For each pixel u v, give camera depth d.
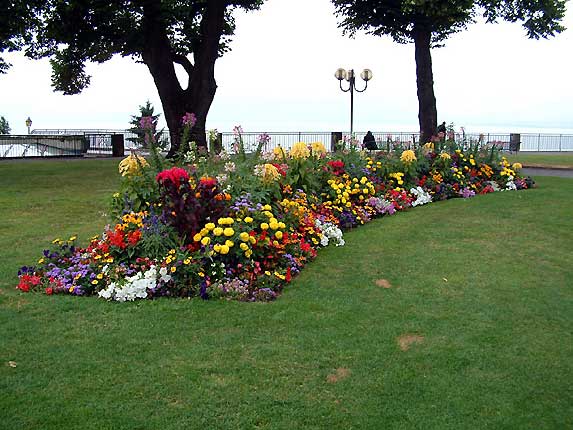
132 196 6.44
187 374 3.91
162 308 5.05
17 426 3.28
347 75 26.58
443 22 21.06
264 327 4.71
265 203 6.63
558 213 9.69
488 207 10.37
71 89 28.33
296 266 6.23
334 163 9.53
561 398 3.73
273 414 3.47
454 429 3.37
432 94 22.64
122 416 3.41
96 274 5.60
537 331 4.76
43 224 8.97
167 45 21.53
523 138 38.72
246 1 23.92
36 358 4.12
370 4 23.05
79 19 19.12
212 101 21.88
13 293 5.49
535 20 21.39
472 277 6.16
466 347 4.42
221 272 5.53
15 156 28.14
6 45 20.28
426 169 11.83
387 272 6.32
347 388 3.79
